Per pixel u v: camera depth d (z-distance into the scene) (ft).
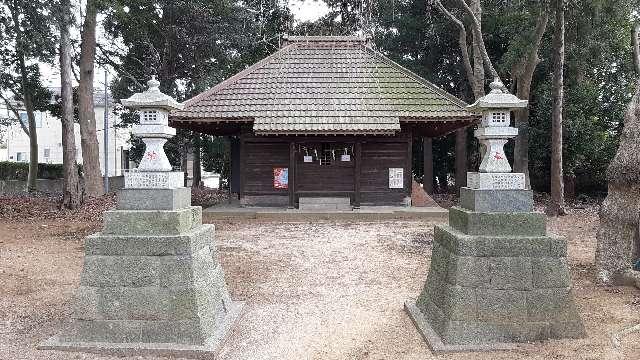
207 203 69.46
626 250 24.67
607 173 25.75
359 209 52.31
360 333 18.86
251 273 28.22
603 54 62.69
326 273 28.30
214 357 15.90
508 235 16.89
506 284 16.60
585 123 60.54
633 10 59.82
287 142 54.65
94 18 64.54
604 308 20.67
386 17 82.74
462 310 16.56
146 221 16.70
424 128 54.95
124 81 82.53
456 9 68.44
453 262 17.06
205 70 79.56
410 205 54.75
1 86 75.82
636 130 24.45
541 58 64.39
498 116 17.63
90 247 16.58
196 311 16.39
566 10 55.01
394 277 27.37
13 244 36.65
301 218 50.03
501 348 16.06
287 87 54.24
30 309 21.24
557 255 16.75
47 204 60.13
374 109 51.16
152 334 16.38
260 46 80.64
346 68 57.00
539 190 76.69
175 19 75.31
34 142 80.84
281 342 17.99
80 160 119.24
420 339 17.92
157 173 17.04
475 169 84.64
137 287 16.43
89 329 16.52
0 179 93.45
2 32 52.75
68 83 55.31
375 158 54.75
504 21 64.90
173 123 51.13
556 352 15.71
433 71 85.30
